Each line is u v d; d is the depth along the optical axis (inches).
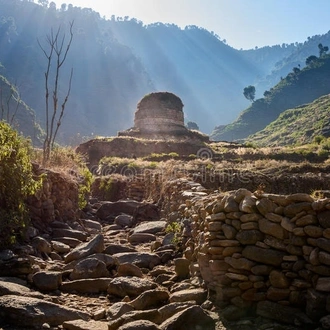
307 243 163.6
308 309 155.6
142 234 365.4
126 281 219.0
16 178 301.1
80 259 267.3
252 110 5733.3
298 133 3474.4
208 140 2044.8
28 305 172.9
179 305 180.1
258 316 169.8
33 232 315.6
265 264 173.2
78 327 164.6
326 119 3299.7
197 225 238.1
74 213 446.0
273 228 171.5
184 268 236.4
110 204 554.6
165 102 2031.3
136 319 169.5
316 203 162.2
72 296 217.2
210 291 193.5
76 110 6555.1
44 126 4503.0
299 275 163.2
